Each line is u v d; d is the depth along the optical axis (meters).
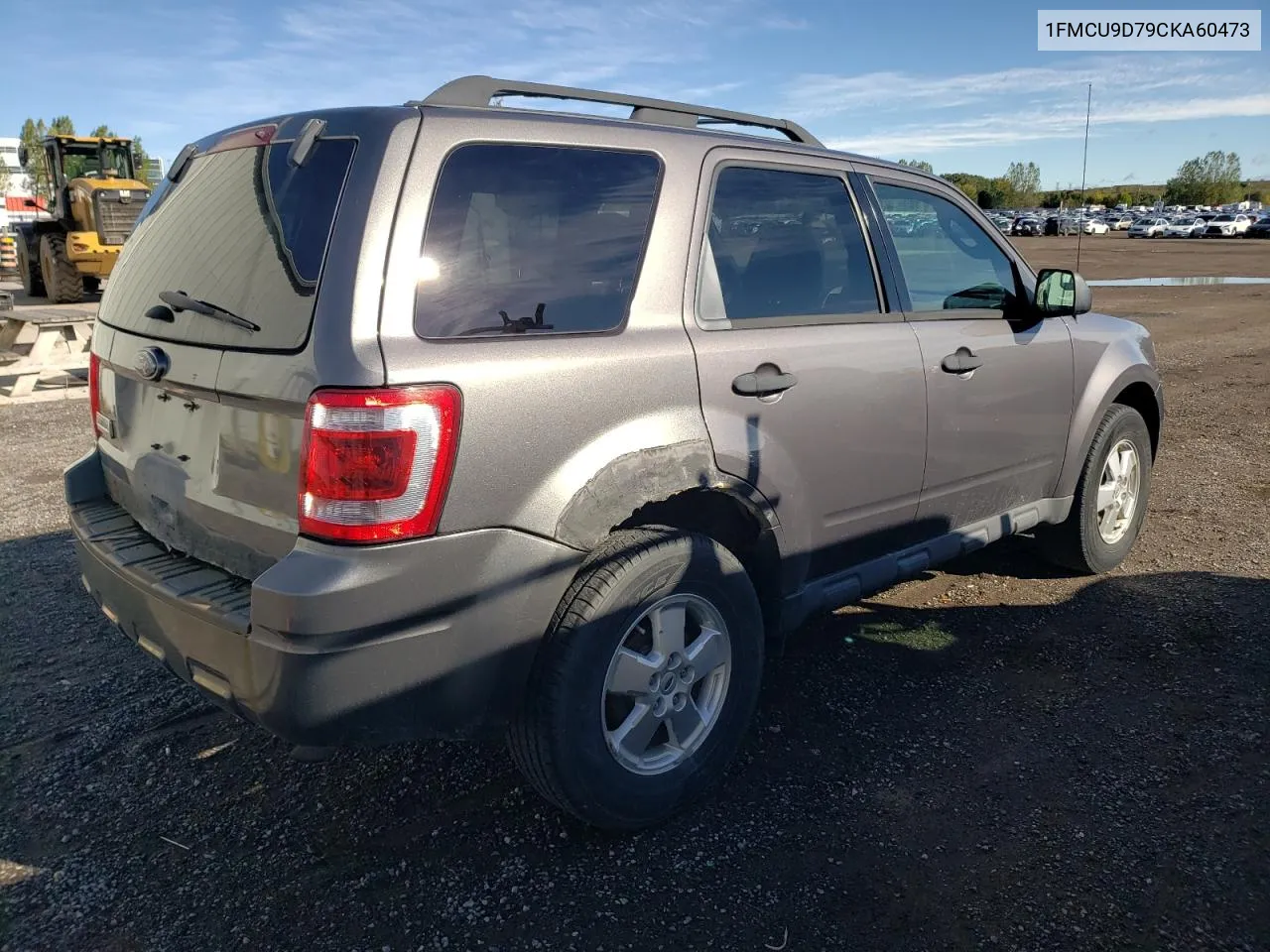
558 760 2.55
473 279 2.44
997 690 3.59
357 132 2.43
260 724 2.32
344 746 2.32
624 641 2.66
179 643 2.49
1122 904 2.47
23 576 4.84
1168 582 4.59
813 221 3.29
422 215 2.37
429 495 2.27
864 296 3.42
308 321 2.28
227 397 2.46
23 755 3.24
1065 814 2.84
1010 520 4.09
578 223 2.67
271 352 2.33
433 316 2.35
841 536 3.32
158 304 2.81
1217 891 2.51
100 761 3.21
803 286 3.22
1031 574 4.74
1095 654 3.86
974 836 2.76
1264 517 5.54
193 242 2.76
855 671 3.76
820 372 3.10
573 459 2.51
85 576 3.02
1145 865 2.62
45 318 10.34
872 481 3.36
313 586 2.16
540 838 2.78
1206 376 10.62
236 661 2.31
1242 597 4.36
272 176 2.57
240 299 2.47
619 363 2.62
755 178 3.13
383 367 2.22
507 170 2.55
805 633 4.11
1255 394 9.50
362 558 2.20
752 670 3.01
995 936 2.37
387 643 2.26
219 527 2.58
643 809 2.74
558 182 2.64
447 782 3.07
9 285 27.06
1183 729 3.29
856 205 3.46
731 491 2.88
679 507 2.96
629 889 2.56
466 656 2.40
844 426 3.21
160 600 2.52
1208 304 18.78
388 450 2.20
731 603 2.91
